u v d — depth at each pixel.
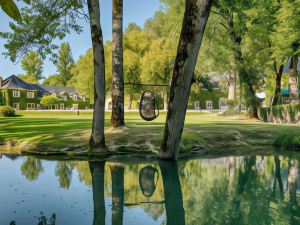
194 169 9.24
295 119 26.12
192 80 10.02
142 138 12.80
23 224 4.48
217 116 38.94
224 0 17.03
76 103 97.19
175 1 33.22
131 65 57.31
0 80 86.69
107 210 5.23
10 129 18.38
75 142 12.42
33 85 95.00
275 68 34.19
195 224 4.52
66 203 5.62
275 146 14.61
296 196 6.09
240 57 28.52
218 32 29.20
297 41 22.33
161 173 8.62
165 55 51.00
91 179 7.77
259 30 27.09
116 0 14.73
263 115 31.64
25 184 7.12
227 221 4.58
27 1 2.68
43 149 11.97
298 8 20.25
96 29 11.13
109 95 78.44
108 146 11.92
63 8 12.64
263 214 5.02
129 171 8.84
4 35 12.52
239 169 9.29
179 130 10.47
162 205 5.57
